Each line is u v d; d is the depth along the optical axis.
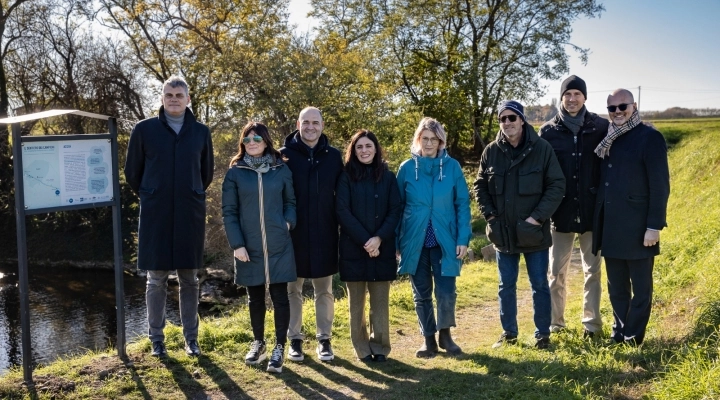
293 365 4.75
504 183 4.89
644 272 4.50
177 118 4.69
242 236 4.48
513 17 27.70
